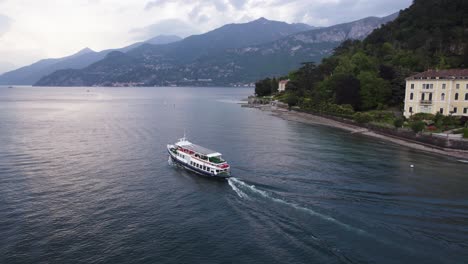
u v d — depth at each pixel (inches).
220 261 1523.1
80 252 1576.0
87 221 1875.0
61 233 1738.4
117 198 2208.4
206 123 5782.5
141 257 1547.7
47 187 2374.5
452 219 1891.0
